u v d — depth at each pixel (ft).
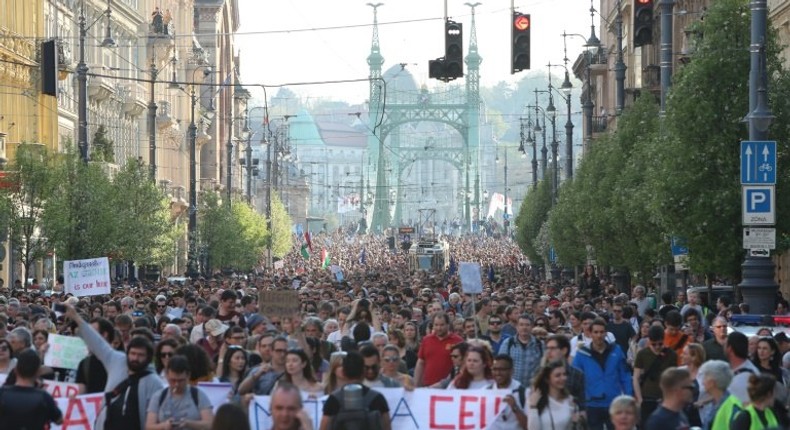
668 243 171.32
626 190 191.31
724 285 178.81
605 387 74.02
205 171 531.50
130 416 60.64
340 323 109.81
